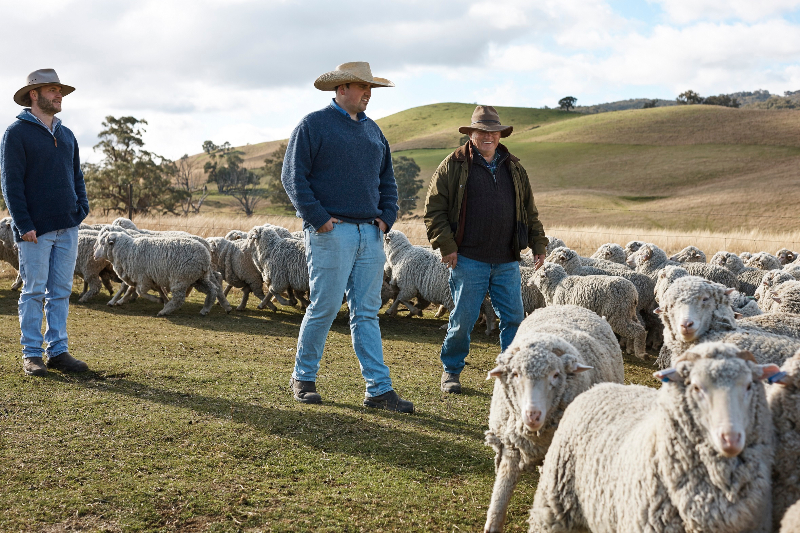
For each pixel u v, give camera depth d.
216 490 3.69
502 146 5.80
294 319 9.72
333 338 8.13
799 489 2.59
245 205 74.00
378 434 4.64
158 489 3.65
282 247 10.06
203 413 4.84
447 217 5.70
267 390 5.50
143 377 5.68
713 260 9.55
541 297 8.79
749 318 4.82
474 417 5.13
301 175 5.01
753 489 2.40
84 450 4.08
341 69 5.08
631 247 11.91
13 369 5.68
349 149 5.12
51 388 5.24
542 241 6.01
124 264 9.66
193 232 21.92
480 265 5.64
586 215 51.94
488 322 8.94
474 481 4.01
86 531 3.21
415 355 7.41
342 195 5.14
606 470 2.84
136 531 3.25
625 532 2.70
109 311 9.57
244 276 10.48
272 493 3.70
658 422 2.58
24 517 3.29
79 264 10.38
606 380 4.11
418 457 4.30
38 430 4.34
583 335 4.14
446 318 10.31
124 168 56.53
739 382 2.37
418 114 154.00
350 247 5.20
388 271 10.56
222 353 6.91
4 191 5.49
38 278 5.63
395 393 5.28
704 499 2.43
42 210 5.61
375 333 5.38
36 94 5.61
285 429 4.62
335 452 4.30
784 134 80.94
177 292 9.49
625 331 7.44
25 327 5.62
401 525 3.45
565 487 3.10
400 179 69.75
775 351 3.81
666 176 70.38
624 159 79.69
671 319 4.22
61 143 5.73
